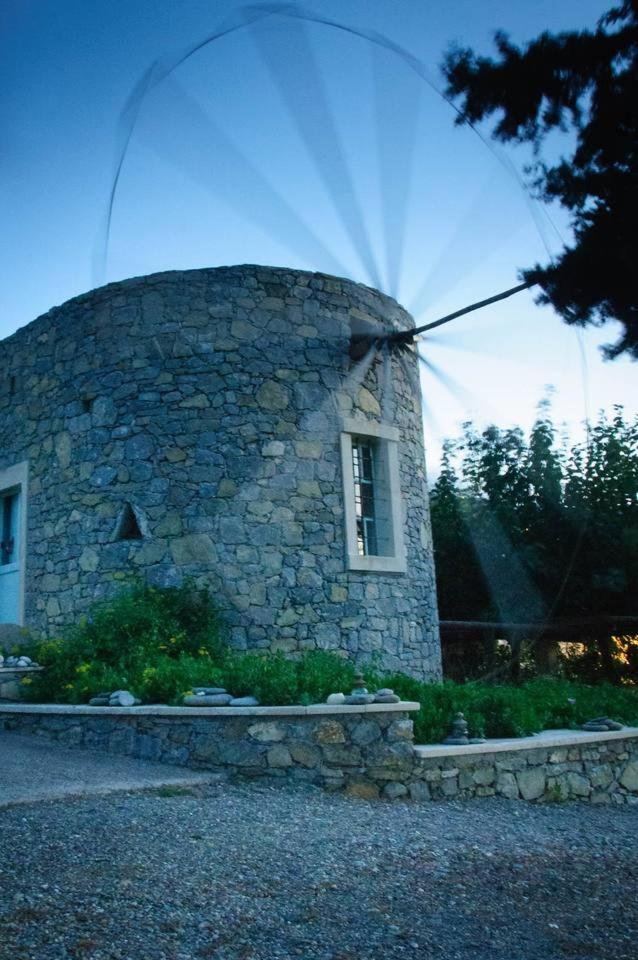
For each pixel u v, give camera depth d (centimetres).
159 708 657
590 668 1485
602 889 445
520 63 665
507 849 505
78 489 980
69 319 1032
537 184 695
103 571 939
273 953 328
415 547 1058
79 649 813
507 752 688
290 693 666
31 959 300
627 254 646
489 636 1363
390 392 1042
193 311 966
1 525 1116
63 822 467
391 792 633
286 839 478
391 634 992
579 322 696
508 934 370
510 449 1217
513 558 1210
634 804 752
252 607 905
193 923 347
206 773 624
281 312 984
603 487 1290
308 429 970
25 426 1071
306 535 945
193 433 938
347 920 368
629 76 635
